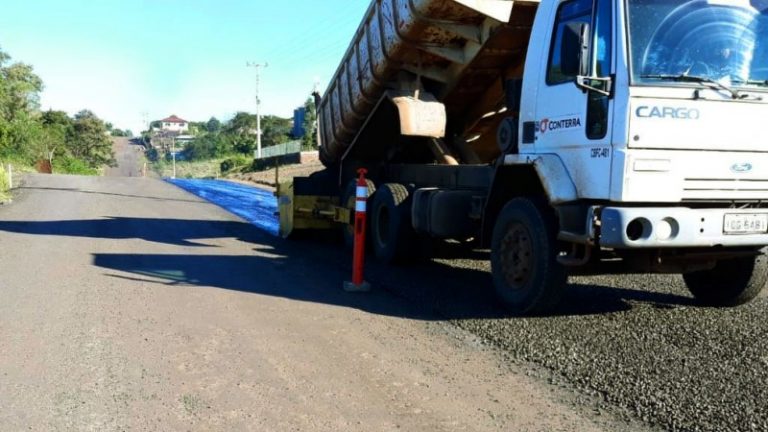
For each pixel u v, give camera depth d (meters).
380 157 10.48
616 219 5.06
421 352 5.05
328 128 11.94
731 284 6.26
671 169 5.09
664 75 5.08
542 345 5.16
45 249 9.84
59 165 64.12
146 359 4.87
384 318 6.05
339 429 3.72
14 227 12.59
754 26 5.41
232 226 13.63
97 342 5.25
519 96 6.53
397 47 8.44
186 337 5.41
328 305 6.55
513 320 5.92
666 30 5.17
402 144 9.77
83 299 6.66
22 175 32.03
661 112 5.05
